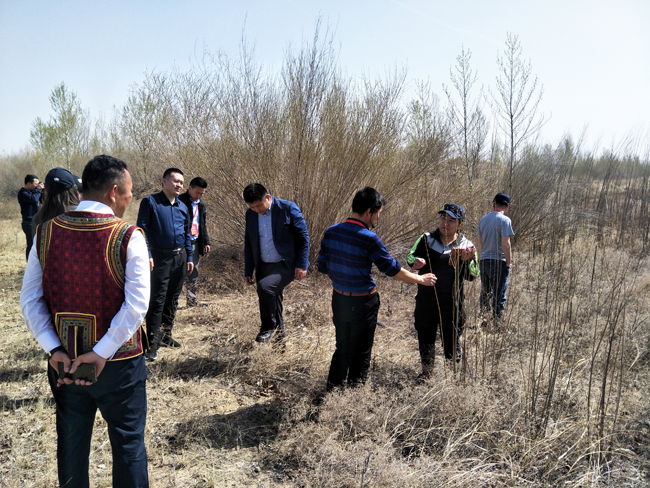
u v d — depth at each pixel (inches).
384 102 264.8
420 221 282.0
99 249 66.7
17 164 703.7
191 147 283.1
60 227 68.3
